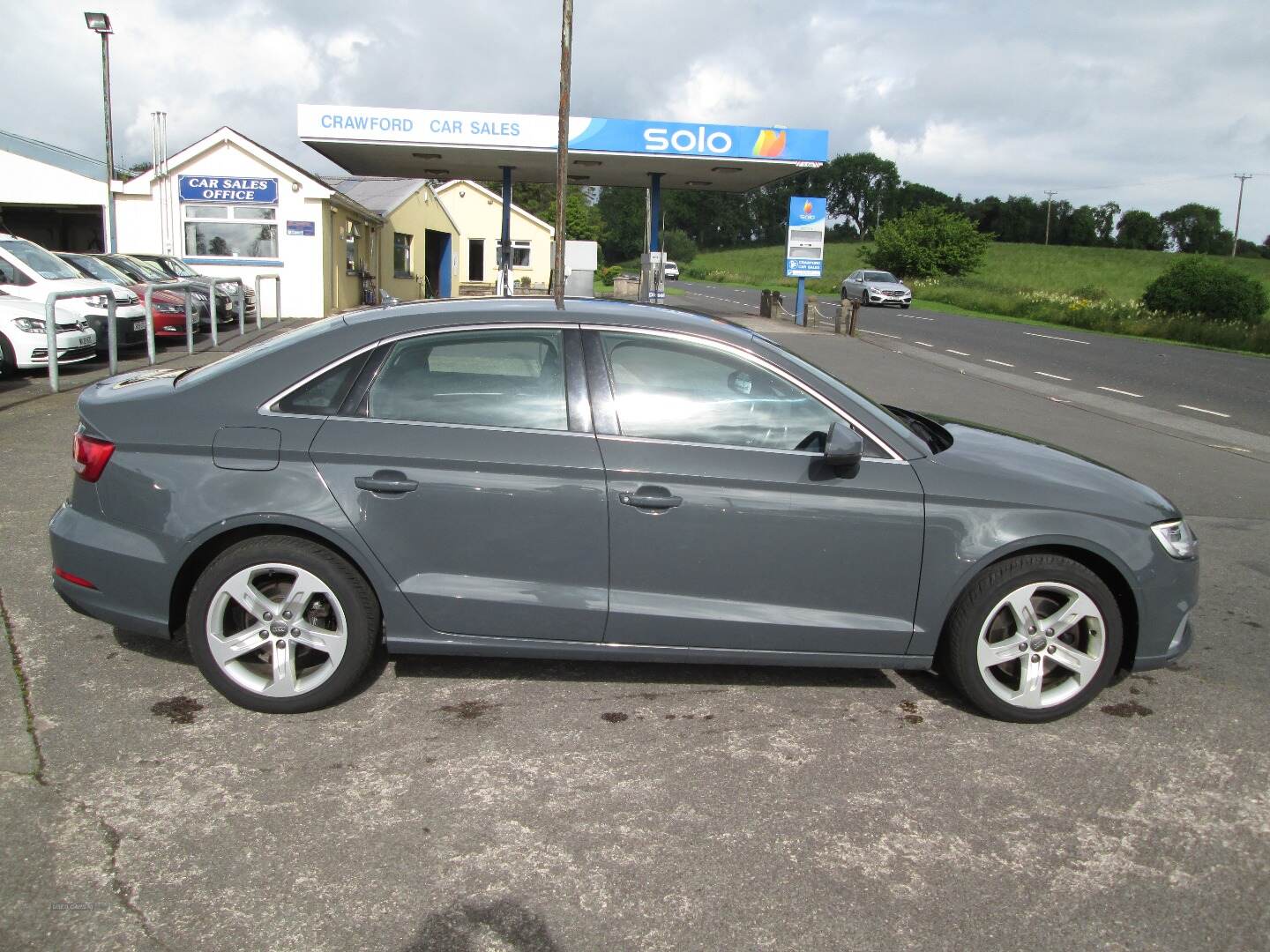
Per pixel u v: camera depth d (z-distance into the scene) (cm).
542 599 376
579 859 298
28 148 2656
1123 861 307
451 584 375
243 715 379
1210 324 3002
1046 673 397
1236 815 335
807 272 2664
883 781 350
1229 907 286
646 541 375
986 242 6150
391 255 3144
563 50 1750
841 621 384
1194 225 13662
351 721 378
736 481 373
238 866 289
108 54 2153
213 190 2303
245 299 2194
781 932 269
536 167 2656
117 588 373
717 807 328
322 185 2309
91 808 314
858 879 293
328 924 266
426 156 2477
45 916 265
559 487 371
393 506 368
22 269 1322
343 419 373
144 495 368
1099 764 367
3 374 1184
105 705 382
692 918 273
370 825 311
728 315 3038
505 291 2778
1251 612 550
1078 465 420
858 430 387
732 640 384
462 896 279
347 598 372
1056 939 270
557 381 382
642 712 395
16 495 657
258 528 373
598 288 5891
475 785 337
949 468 387
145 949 254
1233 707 422
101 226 3022
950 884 292
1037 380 1714
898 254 6134
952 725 395
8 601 479
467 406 378
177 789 327
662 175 2689
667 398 383
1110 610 388
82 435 380
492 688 410
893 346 2189
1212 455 1060
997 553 380
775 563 379
